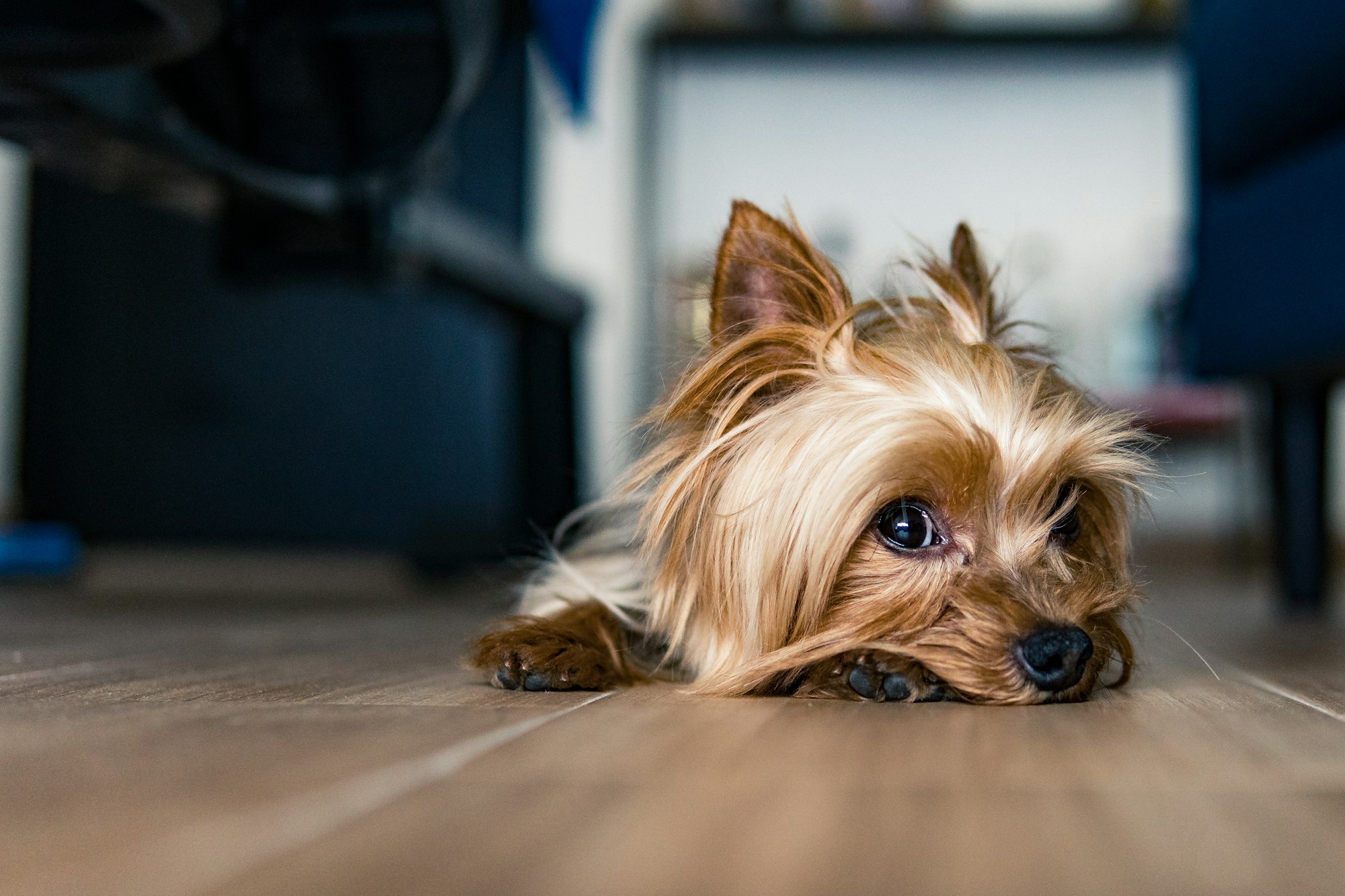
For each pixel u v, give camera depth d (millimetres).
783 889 216
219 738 343
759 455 464
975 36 1877
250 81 512
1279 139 722
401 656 509
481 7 511
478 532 1114
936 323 501
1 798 292
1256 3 725
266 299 1066
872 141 1935
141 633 597
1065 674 414
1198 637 626
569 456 787
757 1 1893
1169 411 1503
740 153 1940
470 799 294
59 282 1067
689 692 447
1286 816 282
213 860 234
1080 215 1902
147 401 1073
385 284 660
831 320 487
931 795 302
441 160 648
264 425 1078
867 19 1888
